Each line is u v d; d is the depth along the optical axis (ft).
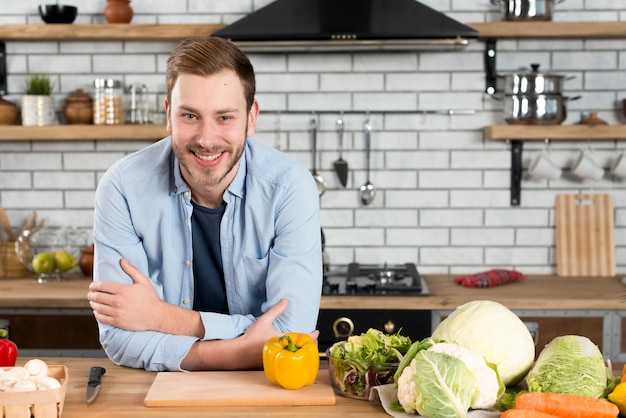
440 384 5.11
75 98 12.31
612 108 12.59
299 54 12.58
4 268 12.45
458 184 12.71
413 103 12.62
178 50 6.41
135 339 6.62
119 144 12.83
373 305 10.84
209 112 6.28
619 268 12.73
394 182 12.73
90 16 12.64
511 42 12.53
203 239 7.45
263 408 5.59
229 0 12.51
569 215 12.64
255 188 7.23
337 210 12.78
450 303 10.83
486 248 12.76
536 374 5.49
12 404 5.07
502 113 12.57
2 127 12.05
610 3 12.43
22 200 12.91
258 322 6.72
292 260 7.11
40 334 11.16
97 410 5.54
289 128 12.68
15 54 12.74
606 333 10.98
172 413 5.49
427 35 10.89
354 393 5.76
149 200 7.22
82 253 12.42
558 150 12.61
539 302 10.85
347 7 11.27
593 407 5.06
